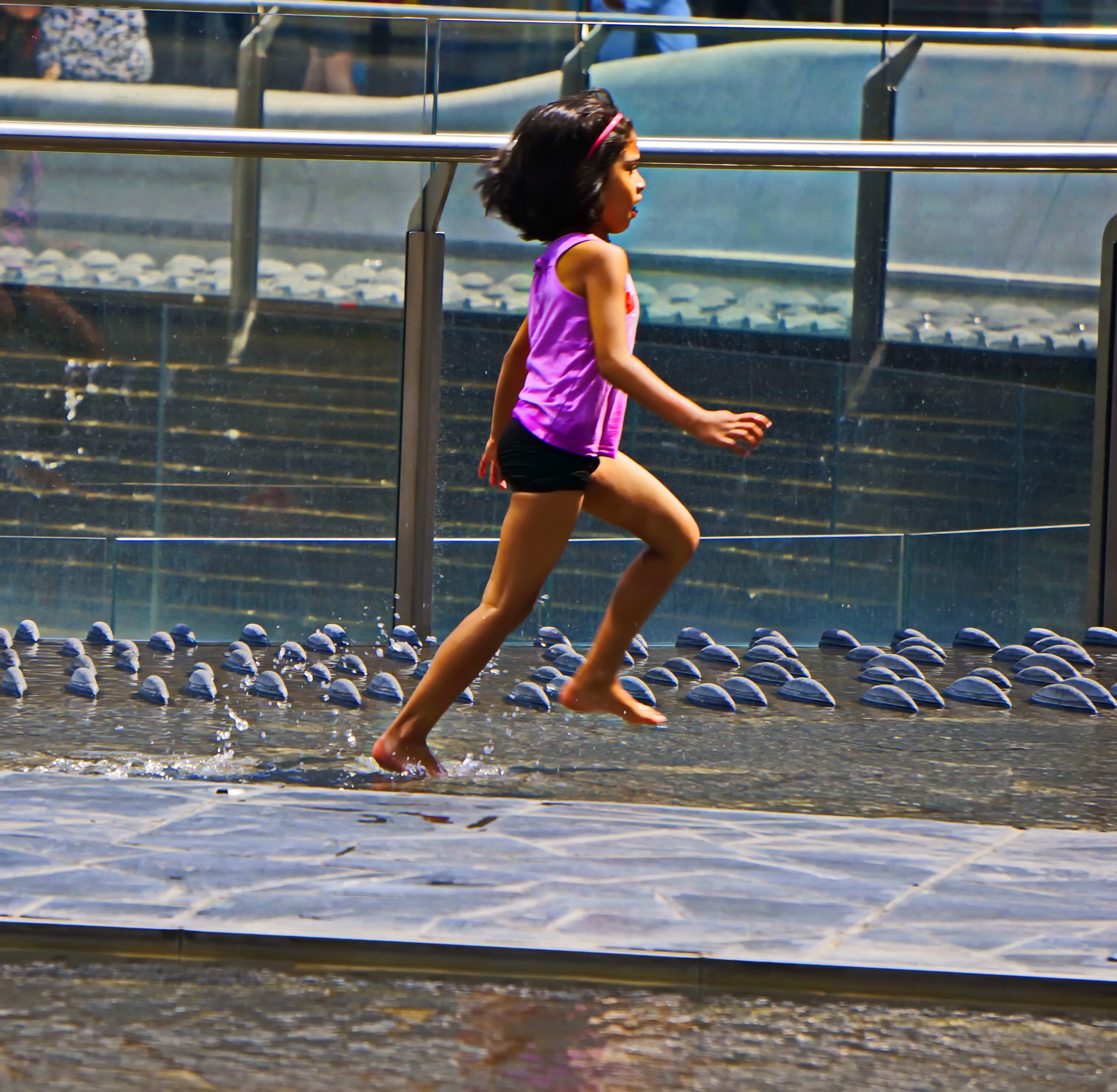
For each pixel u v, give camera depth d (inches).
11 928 295.3
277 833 372.5
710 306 1044.5
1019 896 329.4
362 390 1034.1
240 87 880.3
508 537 490.3
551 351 487.5
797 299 1048.2
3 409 992.9
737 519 1051.3
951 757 561.3
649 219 1033.5
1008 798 479.5
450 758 528.1
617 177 500.7
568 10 968.9
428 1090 228.2
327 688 710.5
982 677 796.6
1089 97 950.4
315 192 1011.9
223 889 321.1
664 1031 256.7
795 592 1056.8
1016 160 843.4
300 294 1020.5
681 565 513.7
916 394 1063.6
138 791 420.2
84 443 1003.3
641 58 932.6
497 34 905.5
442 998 271.6
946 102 952.3
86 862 341.4
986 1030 261.6
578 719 638.5
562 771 508.4
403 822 390.6
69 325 995.3
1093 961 282.5
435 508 1029.2
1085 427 1071.6
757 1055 246.4
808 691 720.3
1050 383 1069.8
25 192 980.6
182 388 1012.5
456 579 1039.6
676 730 614.2
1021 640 1070.4
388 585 1043.9
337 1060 240.1
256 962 290.0
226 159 998.4
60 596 999.6
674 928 299.6
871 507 1063.0
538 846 366.6
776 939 293.4
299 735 575.2
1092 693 740.7
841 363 1055.6
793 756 554.3
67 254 989.8
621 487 501.0
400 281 1030.4
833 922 306.2
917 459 1065.5
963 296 1058.1
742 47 941.2
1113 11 971.9
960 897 327.9
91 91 874.8
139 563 1010.1
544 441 482.9
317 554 1034.7
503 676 796.6
